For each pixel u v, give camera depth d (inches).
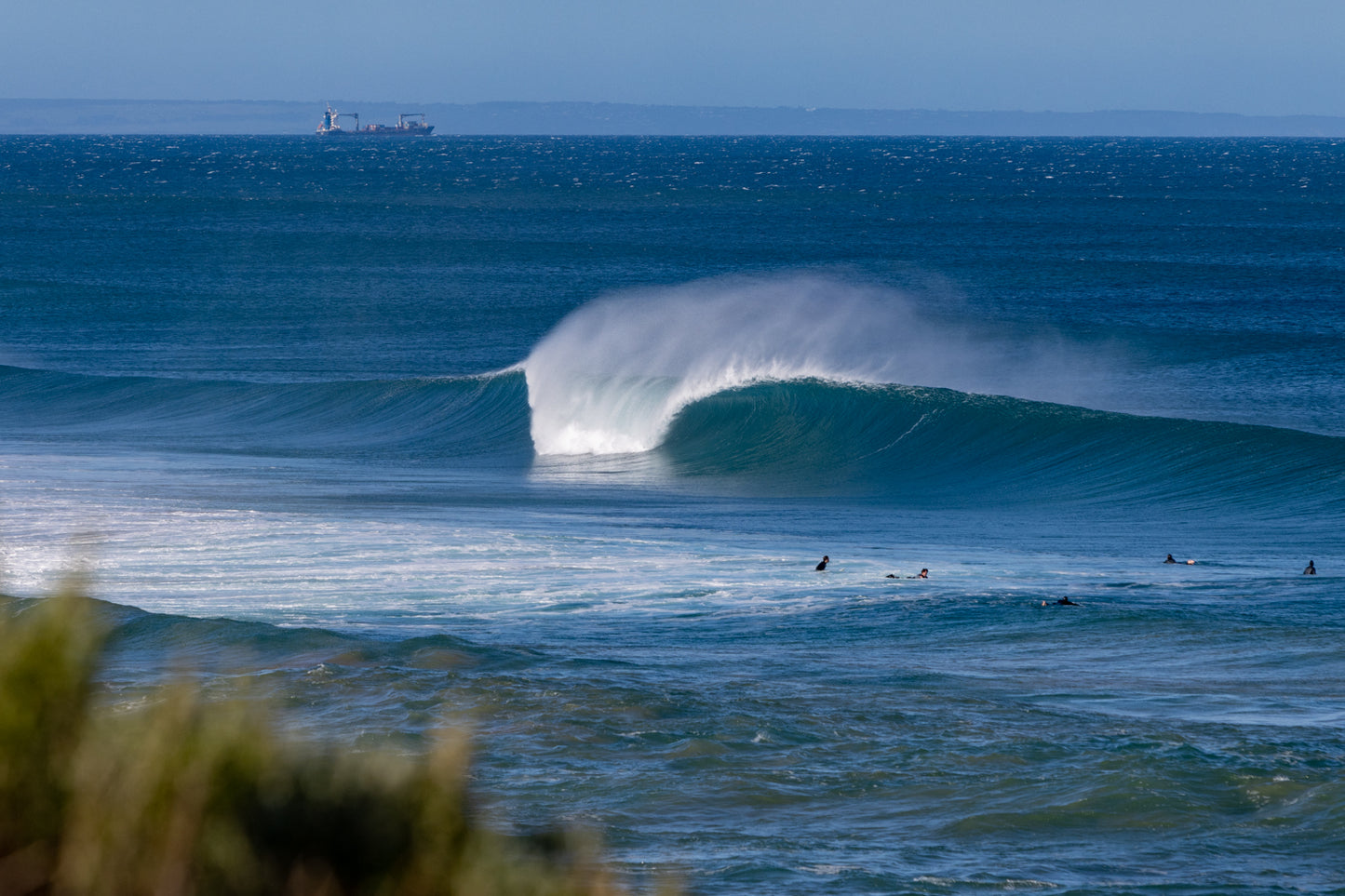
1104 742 1476.4
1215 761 1398.9
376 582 2743.6
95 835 233.3
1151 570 3176.7
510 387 6225.4
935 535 3833.7
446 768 256.7
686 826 1199.6
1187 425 5054.1
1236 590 2763.3
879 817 1238.3
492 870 251.0
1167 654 2113.7
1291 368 7214.6
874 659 2074.3
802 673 1936.5
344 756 255.9
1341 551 3619.6
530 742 1459.2
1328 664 2023.9
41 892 232.1
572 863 263.4
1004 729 1557.6
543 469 5300.2
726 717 1572.3
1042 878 1069.8
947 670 1984.5
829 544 3508.9
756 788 1316.4
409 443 5812.0
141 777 237.6
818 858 1110.4
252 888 233.9
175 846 233.3
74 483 4128.9
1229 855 1136.2
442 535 3344.0
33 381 6796.3
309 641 1974.7
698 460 5487.2
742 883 1040.2
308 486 4382.4
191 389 6628.9
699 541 3454.7
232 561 2933.1
